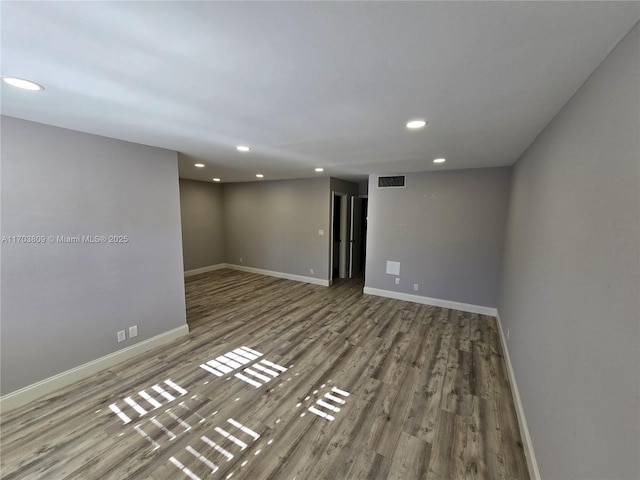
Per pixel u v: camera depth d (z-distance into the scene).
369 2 0.83
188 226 6.41
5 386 2.10
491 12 0.88
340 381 2.54
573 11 0.86
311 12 0.88
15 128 2.05
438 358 2.94
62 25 0.95
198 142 2.71
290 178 5.91
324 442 1.87
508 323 2.97
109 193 2.63
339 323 3.84
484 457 1.77
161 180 3.06
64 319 2.39
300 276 6.10
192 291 5.34
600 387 0.99
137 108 1.79
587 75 1.24
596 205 1.11
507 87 1.42
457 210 4.24
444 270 4.43
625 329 0.86
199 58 1.18
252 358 2.93
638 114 0.84
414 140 2.49
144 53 1.15
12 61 1.21
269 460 1.73
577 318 1.23
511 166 3.73
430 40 1.03
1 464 1.68
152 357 2.92
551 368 1.51
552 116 1.76
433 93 1.51
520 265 2.56
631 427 0.80
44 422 2.01
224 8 0.86
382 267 4.99
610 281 0.97
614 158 0.98
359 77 1.34
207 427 1.99
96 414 2.10
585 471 1.05
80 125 2.20
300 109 1.78
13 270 2.10
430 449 1.82
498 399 2.31
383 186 4.82
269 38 1.03
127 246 2.80
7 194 2.05
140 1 0.83
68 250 2.39
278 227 6.29
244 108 1.76
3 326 2.07
